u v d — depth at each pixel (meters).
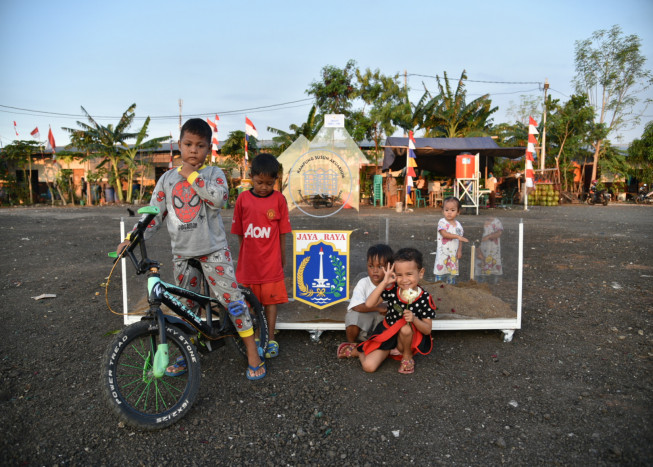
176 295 2.55
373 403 2.51
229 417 2.38
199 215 2.52
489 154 16.53
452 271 3.96
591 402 2.48
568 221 12.27
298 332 3.67
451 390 2.65
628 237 8.98
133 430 2.26
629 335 3.49
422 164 17.83
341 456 2.04
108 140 23.50
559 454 2.03
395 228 3.83
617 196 26.28
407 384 2.73
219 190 2.44
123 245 2.35
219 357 3.15
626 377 2.77
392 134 21.72
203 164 2.62
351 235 3.49
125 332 2.27
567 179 25.38
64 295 4.80
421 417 2.36
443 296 3.64
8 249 7.99
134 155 24.17
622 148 28.83
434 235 3.97
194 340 2.70
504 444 2.09
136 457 2.05
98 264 6.57
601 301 4.43
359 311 3.15
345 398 2.56
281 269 3.19
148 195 25.95
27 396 2.60
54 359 3.12
